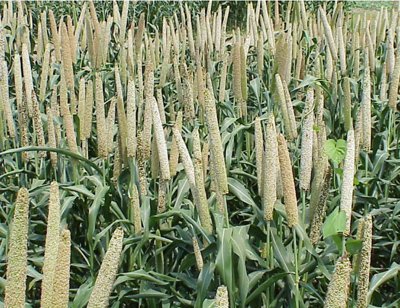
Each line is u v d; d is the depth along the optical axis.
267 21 9.72
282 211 3.77
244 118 6.11
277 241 3.88
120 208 4.86
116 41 11.24
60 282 2.44
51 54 9.09
